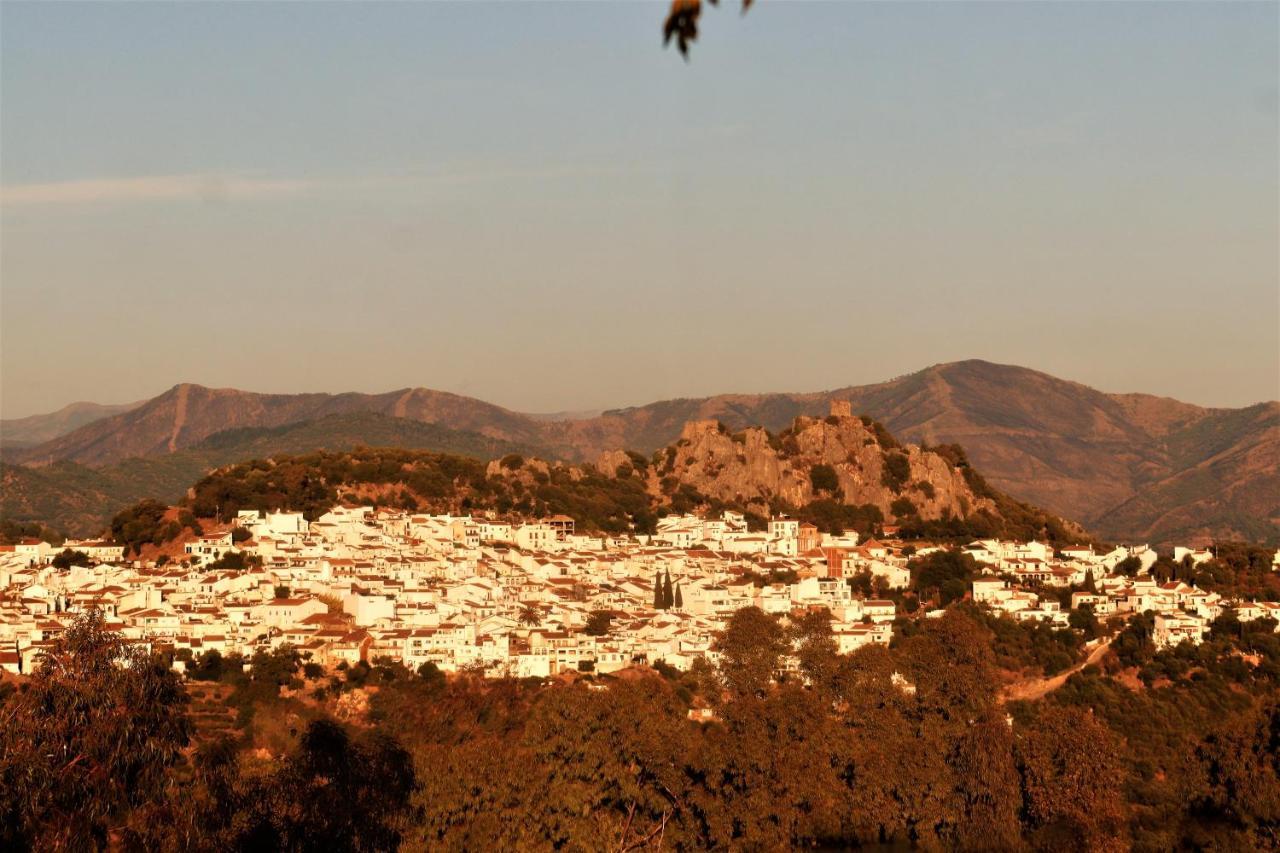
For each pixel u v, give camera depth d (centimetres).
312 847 18562
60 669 15300
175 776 16825
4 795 13925
